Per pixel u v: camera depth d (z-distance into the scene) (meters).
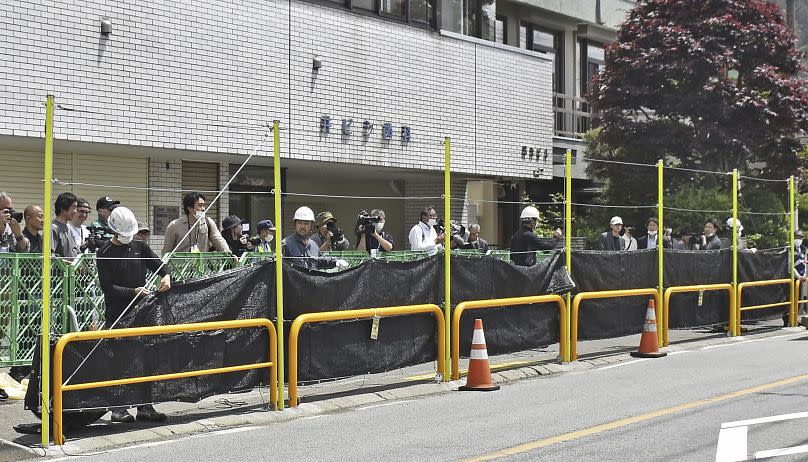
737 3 23.27
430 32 19.91
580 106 29.33
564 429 9.13
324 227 14.11
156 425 9.47
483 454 8.09
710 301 16.56
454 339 11.96
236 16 16.36
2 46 13.43
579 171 26.64
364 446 8.53
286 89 17.16
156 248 16.64
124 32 14.81
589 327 14.05
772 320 20.03
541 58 22.45
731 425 9.20
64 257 10.59
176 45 15.50
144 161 16.58
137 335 8.95
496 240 23.98
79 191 15.76
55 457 8.27
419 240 15.80
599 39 29.84
